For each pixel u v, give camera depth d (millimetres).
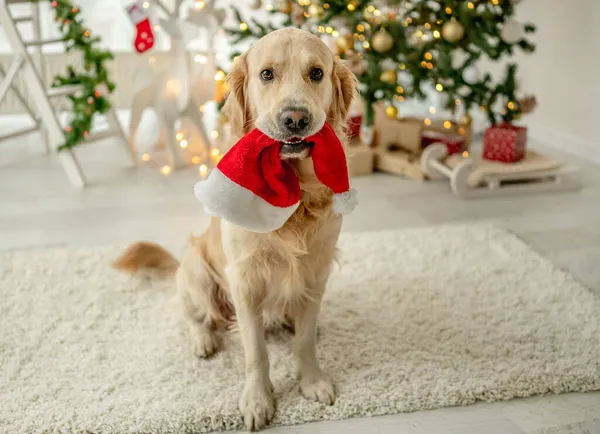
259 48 1423
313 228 1562
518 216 2977
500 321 2035
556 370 1760
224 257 1750
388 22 3090
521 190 3271
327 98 1459
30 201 3137
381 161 3645
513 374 1743
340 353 1857
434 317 2062
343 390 1687
